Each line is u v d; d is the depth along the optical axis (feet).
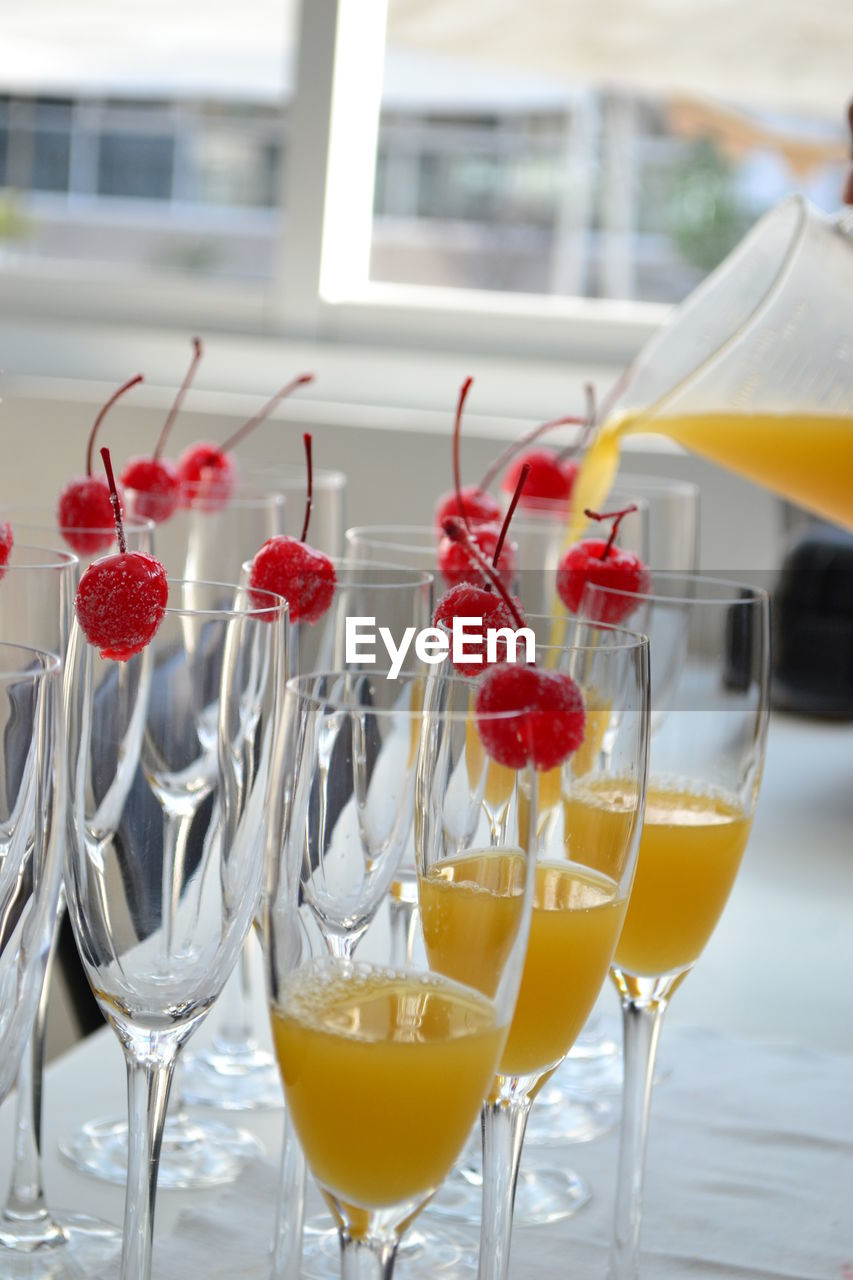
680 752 1.95
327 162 6.40
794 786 3.68
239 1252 1.94
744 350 2.55
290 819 1.56
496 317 6.43
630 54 6.00
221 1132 2.20
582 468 2.66
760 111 6.18
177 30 6.57
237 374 6.42
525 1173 2.13
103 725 1.60
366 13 6.40
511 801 1.57
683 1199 2.08
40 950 1.61
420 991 1.58
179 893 1.62
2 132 6.77
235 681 1.62
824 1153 2.18
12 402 5.99
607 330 6.33
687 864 1.91
